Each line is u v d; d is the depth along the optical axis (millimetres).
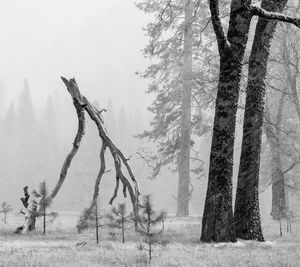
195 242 12688
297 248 11914
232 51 12883
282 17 13133
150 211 9625
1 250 10172
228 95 12977
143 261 8930
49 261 8547
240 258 9609
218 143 12953
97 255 9602
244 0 12883
